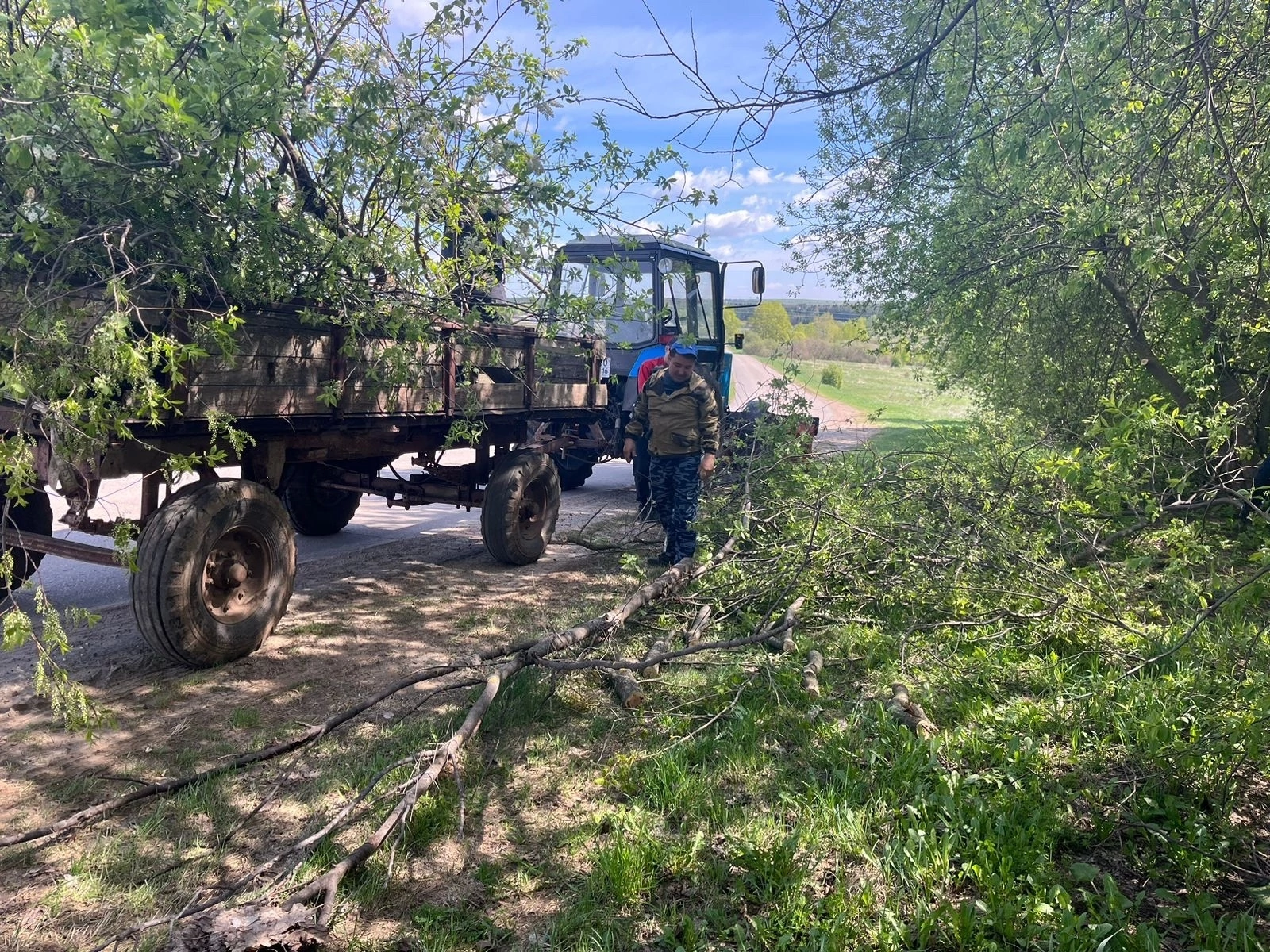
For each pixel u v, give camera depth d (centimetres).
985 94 432
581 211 542
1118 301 787
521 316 611
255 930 220
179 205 410
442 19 518
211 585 459
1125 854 297
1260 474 567
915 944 251
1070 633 475
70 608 339
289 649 492
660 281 898
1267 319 703
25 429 388
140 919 260
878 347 1062
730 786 341
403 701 425
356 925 260
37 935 252
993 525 562
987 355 1009
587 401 795
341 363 503
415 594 614
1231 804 321
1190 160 449
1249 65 416
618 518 931
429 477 710
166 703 414
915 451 740
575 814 324
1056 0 370
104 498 479
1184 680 405
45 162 362
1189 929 257
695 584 576
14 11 379
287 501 744
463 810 303
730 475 818
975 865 277
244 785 338
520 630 538
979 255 816
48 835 292
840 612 531
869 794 327
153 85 351
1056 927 249
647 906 270
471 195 531
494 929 259
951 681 428
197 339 402
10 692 423
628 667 415
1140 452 414
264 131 429
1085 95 414
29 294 355
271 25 384
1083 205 478
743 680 440
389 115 487
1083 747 361
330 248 472
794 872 278
